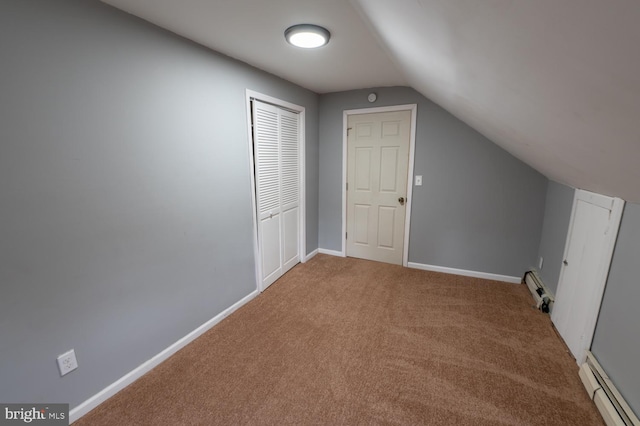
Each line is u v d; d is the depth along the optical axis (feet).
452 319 7.73
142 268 5.67
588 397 5.19
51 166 4.23
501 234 9.87
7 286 3.94
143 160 5.49
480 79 4.08
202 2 4.65
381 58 7.36
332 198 12.40
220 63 7.00
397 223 11.38
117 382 5.39
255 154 8.49
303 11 4.92
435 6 2.74
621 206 4.99
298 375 5.79
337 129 11.72
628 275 4.72
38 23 3.94
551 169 6.95
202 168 6.78
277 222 9.96
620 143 2.88
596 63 1.87
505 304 8.47
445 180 10.32
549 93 2.90
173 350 6.43
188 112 6.31
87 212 4.71
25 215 4.02
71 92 4.36
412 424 4.72
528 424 4.71
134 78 5.20
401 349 6.55
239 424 4.73
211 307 7.41
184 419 4.82
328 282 10.03
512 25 2.13
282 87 9.37
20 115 3.87
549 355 6.30
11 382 4.09
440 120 10.05
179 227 6.36
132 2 4.66
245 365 6.07
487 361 6.15
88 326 4.89
